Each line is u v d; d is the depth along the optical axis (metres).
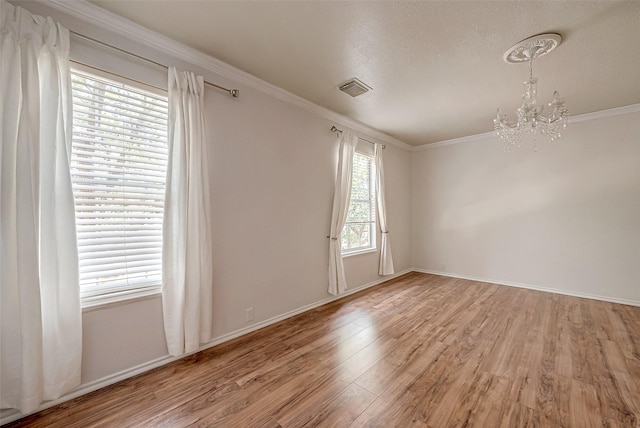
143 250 2.03
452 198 4.95
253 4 1.69
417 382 1.88
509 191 4.32
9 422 1.51
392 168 4.93
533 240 4.11
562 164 3.86
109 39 1.83
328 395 1.75
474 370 2.02
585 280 3.71
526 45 2.08
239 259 2.58
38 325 1.50
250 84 2.63
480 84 2.74
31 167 1.48
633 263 3.39
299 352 2.29
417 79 2.64
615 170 3.49
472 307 3.36
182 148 2.08
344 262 3.88
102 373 1.82
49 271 1.57
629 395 1.72
